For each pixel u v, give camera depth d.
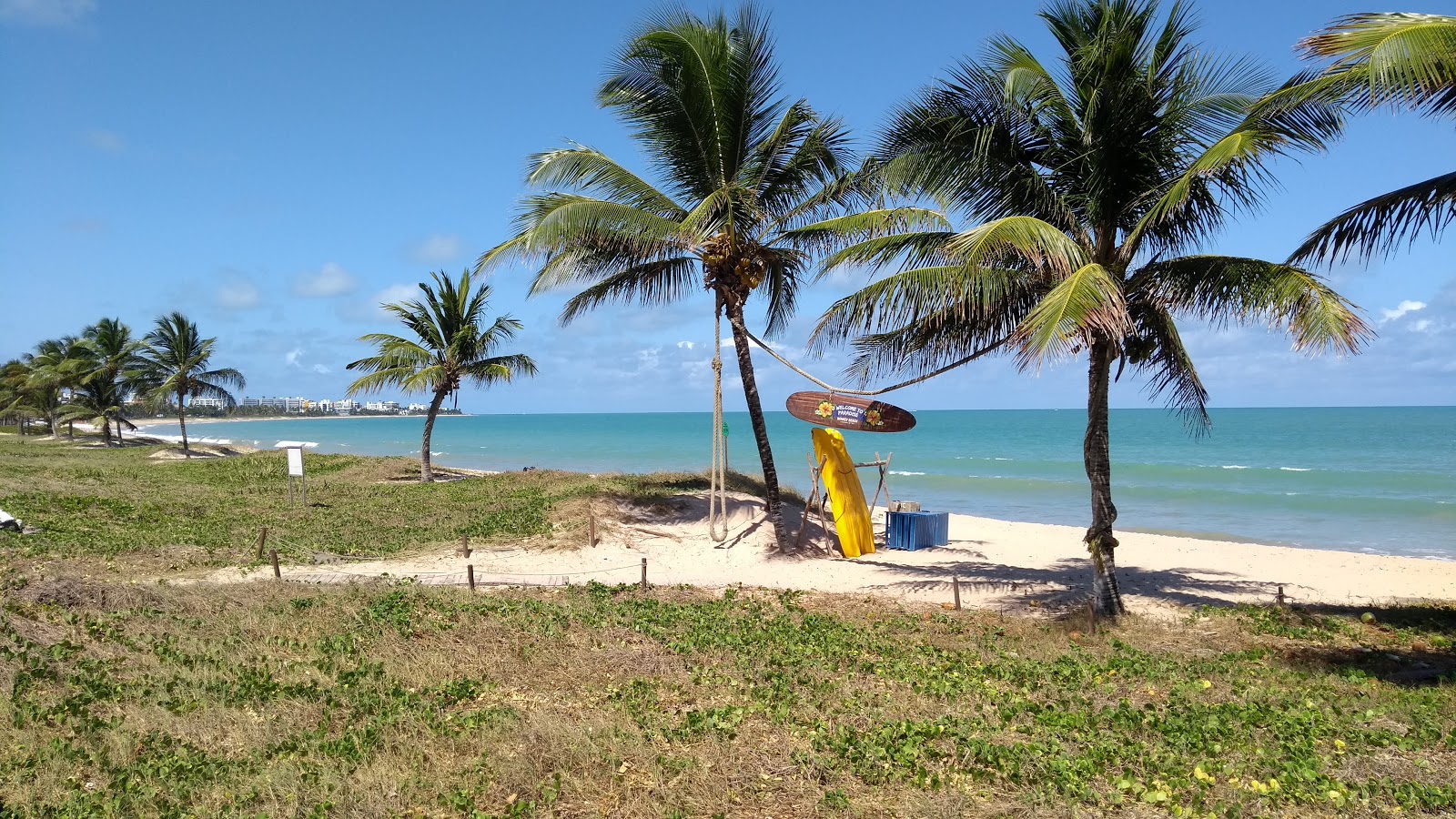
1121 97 10.68
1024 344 9.98
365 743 6.76
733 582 15.05
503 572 15.61
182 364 46.81
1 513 16.59
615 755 6.54
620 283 19.55
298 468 23.28
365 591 12.73
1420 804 5.68
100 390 56.84
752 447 71.00
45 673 8.15
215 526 19.14
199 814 5.57
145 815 5.60
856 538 17.94
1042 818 5.49
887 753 6.62
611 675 8.80
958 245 10.02
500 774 6.23
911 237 12.43
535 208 16.70
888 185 13.19
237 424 190.38
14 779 5.97
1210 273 10.58
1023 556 18.14
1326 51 7.66
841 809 5.71
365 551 17.12
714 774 6.26
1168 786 6.03
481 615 11.40
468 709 7.72
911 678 8.83
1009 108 11.33
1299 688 8.63
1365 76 7.88
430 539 18.39
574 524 19.23
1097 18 11.38
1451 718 7.53
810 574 15.82
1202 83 11.00
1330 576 16.19
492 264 16.61
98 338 56.34
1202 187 10.66
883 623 11.69
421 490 26.64
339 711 7.58
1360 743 6.87
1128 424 111.94
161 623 10.38
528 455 63.50
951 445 70.44
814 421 17.23
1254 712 7.59
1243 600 13.83
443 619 11.12
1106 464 12.05
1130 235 11.27
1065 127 11.59
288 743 6.76
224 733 7.05
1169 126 11.17
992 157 11.49
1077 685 8.64
